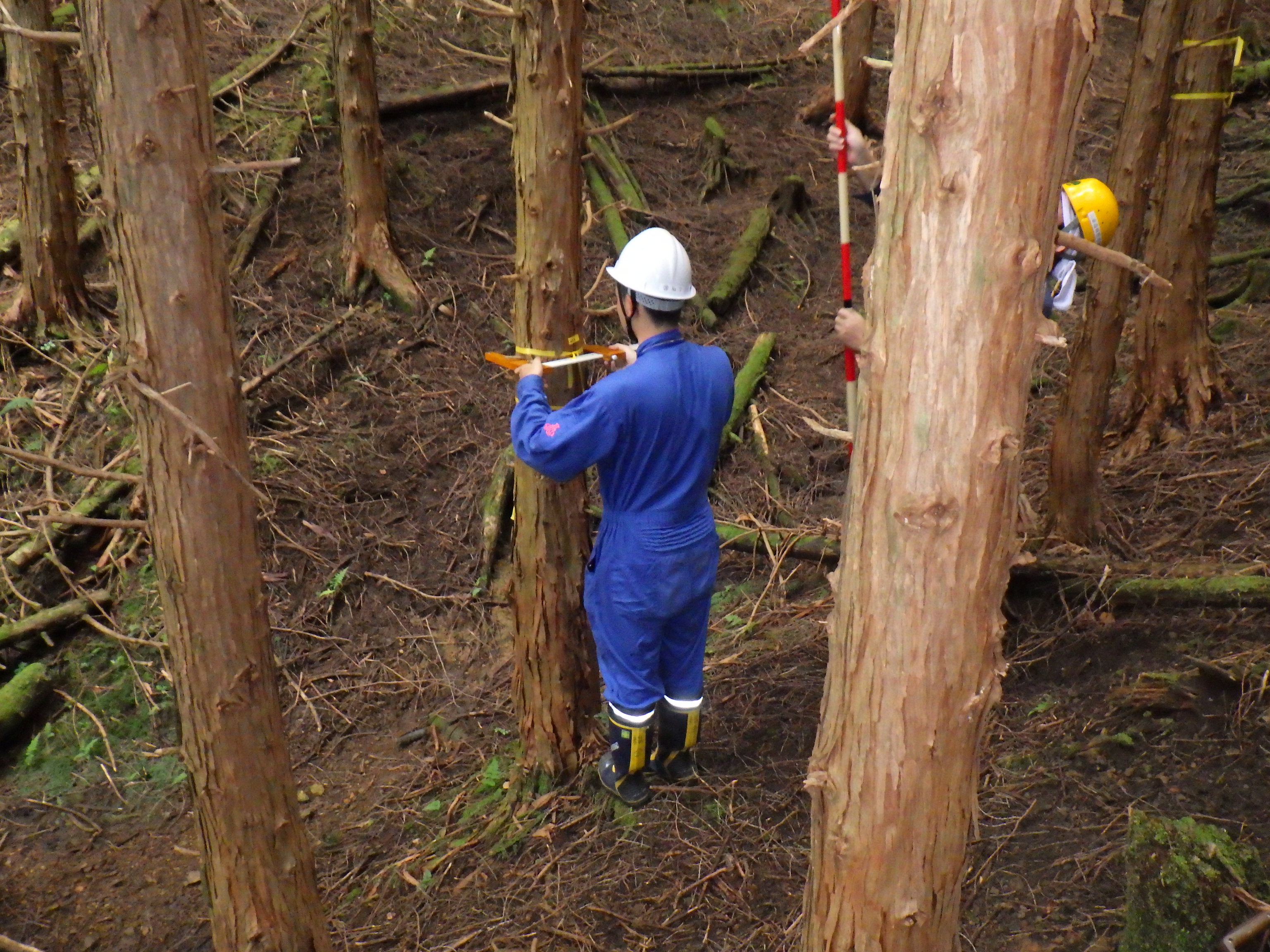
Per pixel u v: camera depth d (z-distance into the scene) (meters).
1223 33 4.32
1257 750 3.04
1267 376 4.96
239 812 2.35
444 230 6.86
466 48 8.14
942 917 1.57
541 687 3.68
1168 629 3.63
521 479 3.47
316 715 4.43
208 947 3.57
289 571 5.05
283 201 6.75
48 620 4.70
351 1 5.89
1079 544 4.21
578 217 3.24
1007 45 1.18
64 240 5.77
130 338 2.01
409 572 5.07
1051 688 3.65
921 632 1.39
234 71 7.51
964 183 1.23
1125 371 5.44
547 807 3.71
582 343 3.33
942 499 1.33
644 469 3.04
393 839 3.80
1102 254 1.35
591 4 8.95
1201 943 2.43
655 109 8.25
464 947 3.26
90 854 3.98
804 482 5.29
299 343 6.07
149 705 4.54
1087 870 2.91
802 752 3.72
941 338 1.28
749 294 6.68
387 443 5.66
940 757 1.45
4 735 4.39
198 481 2.08
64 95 6.37
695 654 3.45
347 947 3.37
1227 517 4.18
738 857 3.35
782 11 9.57
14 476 5.23
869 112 8.07
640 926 3.19
